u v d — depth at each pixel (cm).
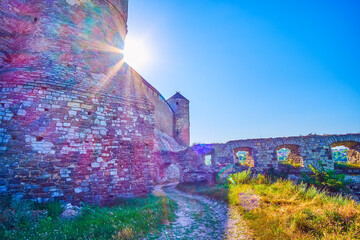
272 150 1484
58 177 684
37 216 526
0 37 778
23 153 646
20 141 651
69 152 726
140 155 932
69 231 434
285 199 746
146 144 975
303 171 1382
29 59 764
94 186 754
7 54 786
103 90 889
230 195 972
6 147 630
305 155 1412
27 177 634
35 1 857
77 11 905
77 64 843
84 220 532
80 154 750
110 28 1028
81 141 764
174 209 827
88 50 895
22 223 470
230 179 1296
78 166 734
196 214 774
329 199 743
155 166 2178
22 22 834
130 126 934
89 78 861
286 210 596
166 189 1628
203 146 1677
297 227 464
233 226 604
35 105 703
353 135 1362
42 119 703
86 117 803
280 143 1477
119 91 951
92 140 794
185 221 672
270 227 495
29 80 718
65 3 881
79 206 693
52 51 802
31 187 632
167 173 2491
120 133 888
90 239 406
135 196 855
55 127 720
